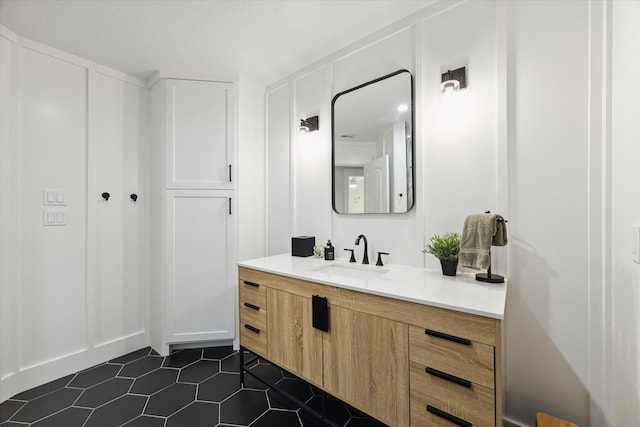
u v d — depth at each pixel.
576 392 1.24
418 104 1.69
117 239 2.35
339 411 1.65
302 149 2.36
